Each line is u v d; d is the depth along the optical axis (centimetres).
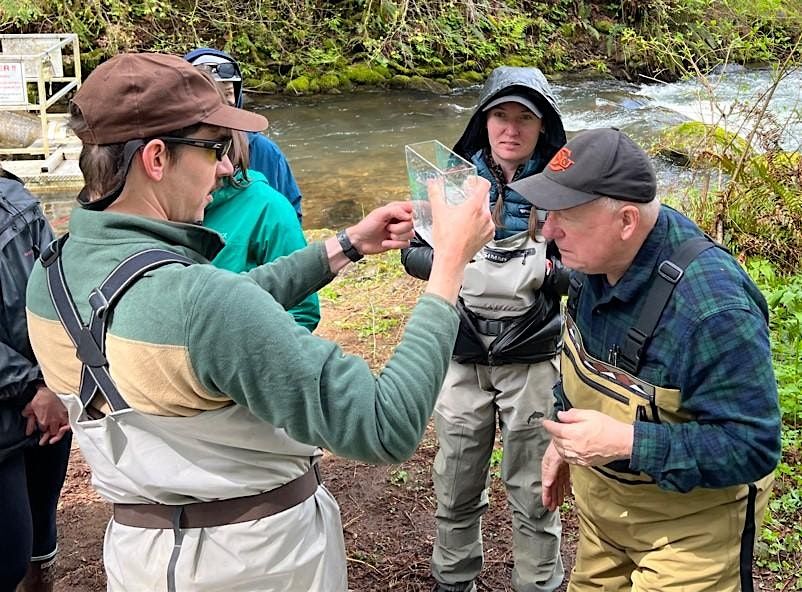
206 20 1431
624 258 185
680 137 826
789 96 959
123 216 153
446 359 159
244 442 158
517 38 1588
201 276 145
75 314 153
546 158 259
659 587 198
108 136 151
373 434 148
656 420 187
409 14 1541
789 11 811
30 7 1206
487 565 311
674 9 1367
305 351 146
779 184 550
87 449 165
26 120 922
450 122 1255
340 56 1479
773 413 178
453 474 274
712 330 175
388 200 895
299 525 170
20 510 235
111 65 154
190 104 153
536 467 267
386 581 302
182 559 161
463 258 164
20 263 228
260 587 166
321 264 194
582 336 201
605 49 1616
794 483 333
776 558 298
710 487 182
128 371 147
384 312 531
